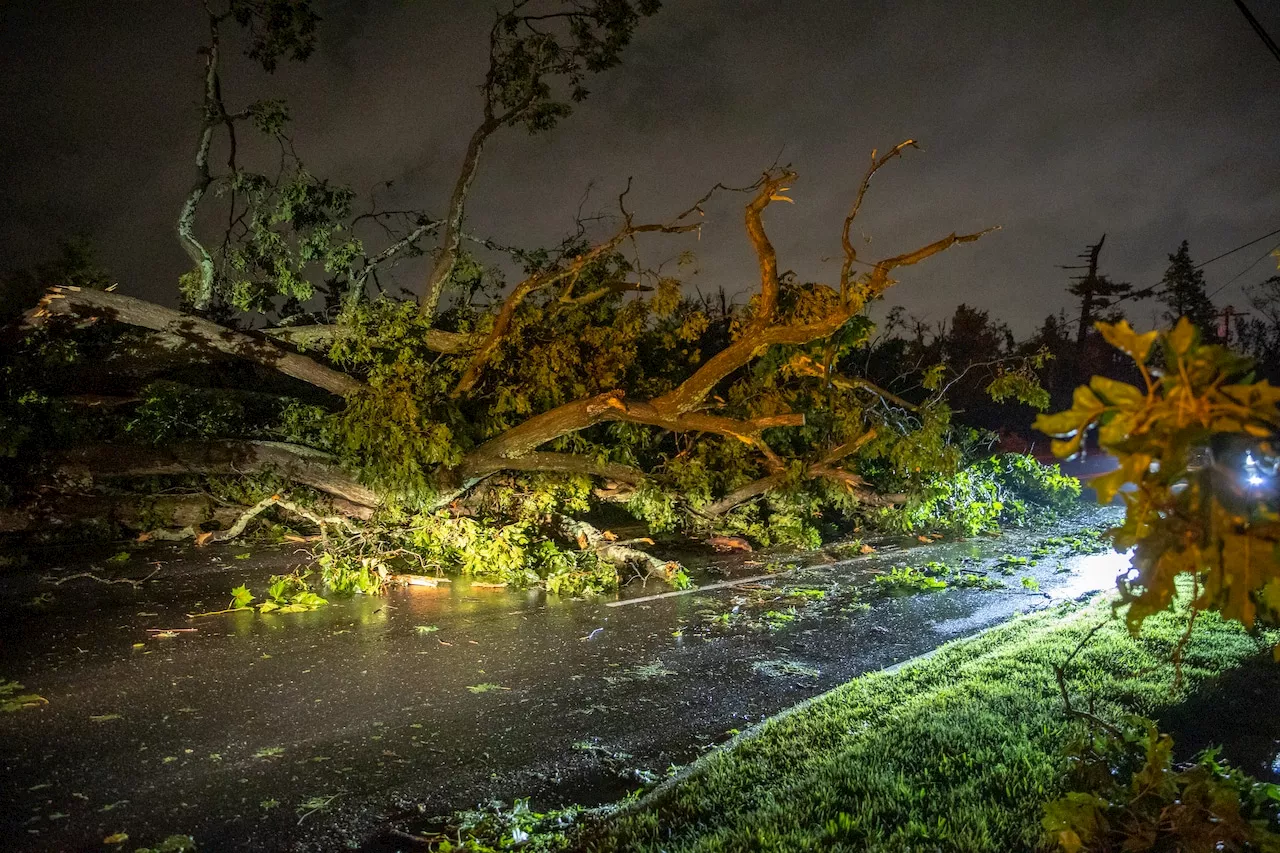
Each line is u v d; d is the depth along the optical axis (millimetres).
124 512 11805
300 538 12266
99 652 7395
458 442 11430
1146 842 4035
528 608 9547
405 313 11844
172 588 9641
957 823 4465
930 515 14953
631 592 10469
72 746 5559
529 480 12625
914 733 5664
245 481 12398
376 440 10891
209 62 14039
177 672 7016
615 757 5762
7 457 11094
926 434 13156
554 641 8312
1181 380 2053
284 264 14609
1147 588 2199
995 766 5070
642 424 13086
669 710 6605
